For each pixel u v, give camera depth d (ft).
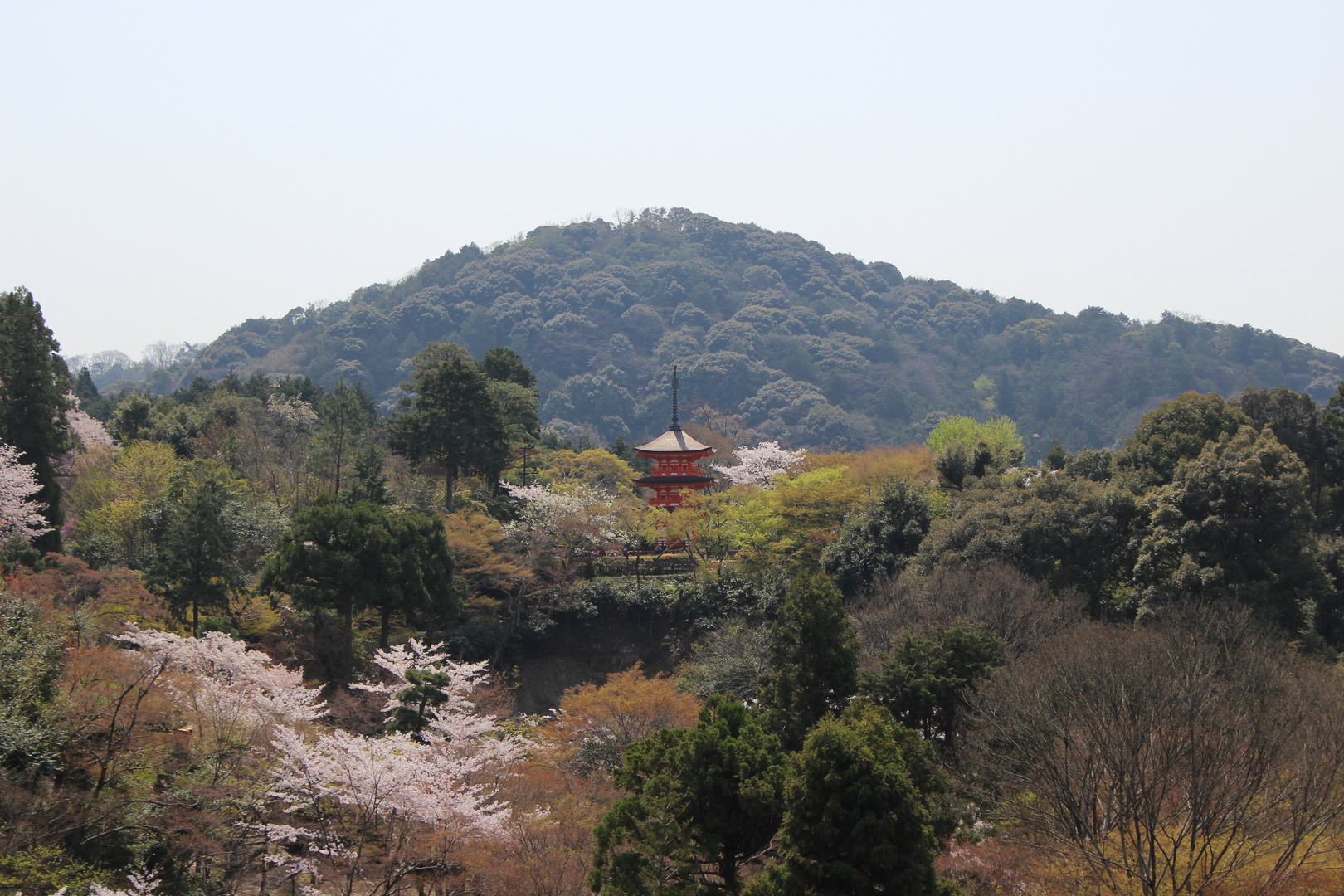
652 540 212.64
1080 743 84.53
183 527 146.20
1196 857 76.23
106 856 83.35
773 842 74.84
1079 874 76.28
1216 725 79.87
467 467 224.94
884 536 173.99
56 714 87.25
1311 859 76.74
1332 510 188.75
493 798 96.43
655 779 76.59
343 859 82.28
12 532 134.21
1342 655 138.82
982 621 127.65
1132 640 105.70
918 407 604.90
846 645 101.71
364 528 154.51
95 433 214.69
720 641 154.30
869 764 66.18
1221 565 140.67
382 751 88.99
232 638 137.39
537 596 189.16
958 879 79.92
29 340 158.61
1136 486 175.94
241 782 90.89
